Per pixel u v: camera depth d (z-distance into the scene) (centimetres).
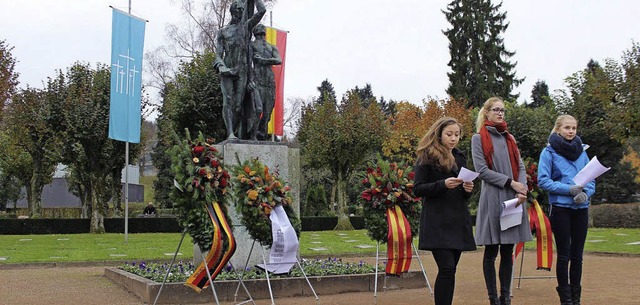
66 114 2378
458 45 5044
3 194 4747
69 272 1181
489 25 5088
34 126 2848
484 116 661
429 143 544
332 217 3209
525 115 3150
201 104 2327
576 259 639
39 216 3216
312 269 891
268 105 1054
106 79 2461
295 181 1007
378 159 805
